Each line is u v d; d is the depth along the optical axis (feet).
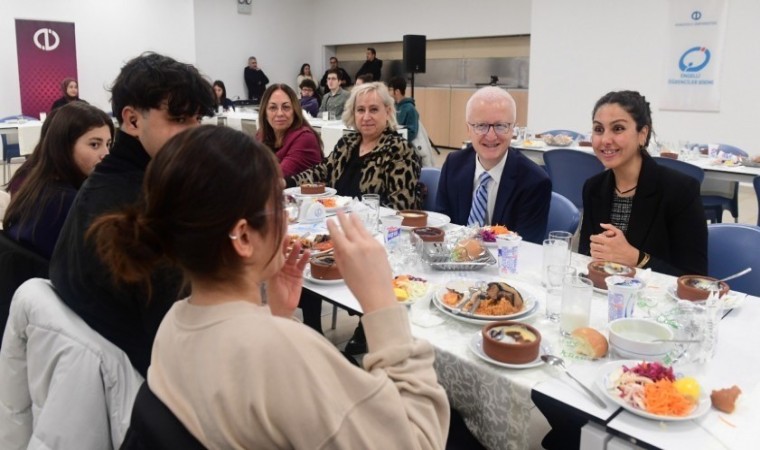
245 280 2.47
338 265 2.69
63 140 5.75
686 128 22.98
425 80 36.04
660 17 22.85
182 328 2.43
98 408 3.81
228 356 2.23
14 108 30.71
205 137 2.31
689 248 6.30
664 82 23.17
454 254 6.01
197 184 2.24
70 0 31.53
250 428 2.18
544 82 26.81
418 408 2.44
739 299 5.02
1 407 4.26
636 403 3.39
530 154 17.58
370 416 2.27
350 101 10.05
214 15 37.17
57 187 5.71
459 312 4.69
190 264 2.37
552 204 8.30
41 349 3.92
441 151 34.42
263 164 2.38
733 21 21.16
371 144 10.02
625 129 6.48
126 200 3.98
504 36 31.48
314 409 2.17
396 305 2.62
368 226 7.39
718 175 13.55
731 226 6.54
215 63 37.76
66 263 4.07
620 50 24.20
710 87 22.06
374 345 2.56
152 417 2.32
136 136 4.29
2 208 7.96
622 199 6.85
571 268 4.91
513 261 5.83
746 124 21.45
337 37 40.32
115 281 3.60
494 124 7.52
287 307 3.19
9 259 5.04
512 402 3.78
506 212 7.70
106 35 32.99
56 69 31.30
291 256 3.20
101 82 33.19
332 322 10.09
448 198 8.43
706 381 3.75
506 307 4.69
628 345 3.99
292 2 40.52
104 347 3.84
